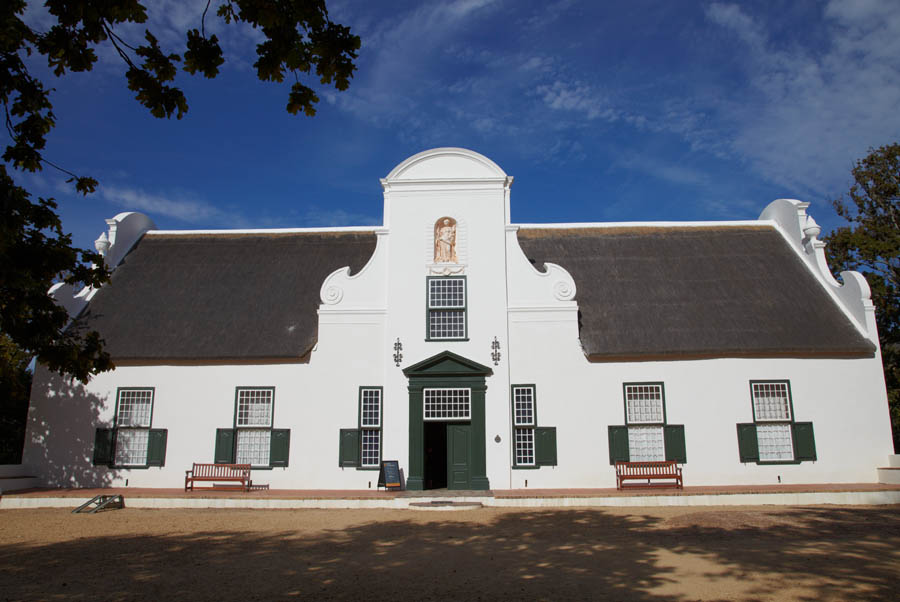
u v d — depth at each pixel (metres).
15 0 6.34
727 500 15.92
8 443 25.03
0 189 6.95
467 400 18.33
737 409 18.00
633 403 18.31
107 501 15.95
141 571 9.26
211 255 22.05
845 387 18.17
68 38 6.17
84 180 7.78
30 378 24.05
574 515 14.45
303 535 12.23
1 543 11.64
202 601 7.65
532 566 9.41
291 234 23.03
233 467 17.59
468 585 8.33
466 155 19.88
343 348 18.80
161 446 18.27
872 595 7.76
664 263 20.97
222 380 18.66
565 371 18.42
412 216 19.58
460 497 16.20
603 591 8.02
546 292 19.03
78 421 18.53
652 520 13.62
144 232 23.30
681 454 17.80
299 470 18.09
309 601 7.61
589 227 22.70
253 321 19.45
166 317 19.61
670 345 18.23
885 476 17.47
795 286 20.00
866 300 18.50
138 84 6.39
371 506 16.03
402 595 7.85
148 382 18.67
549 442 18.02
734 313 19.03
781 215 22.39
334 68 6.16
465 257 19.23
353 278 19.27
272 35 5.91
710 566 9.30
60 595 7.98
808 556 9.90
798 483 17.64
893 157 27.34
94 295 20.36
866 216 28.20
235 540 11.74
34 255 7.68
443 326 18.84
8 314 7.54
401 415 18.19
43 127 7.37
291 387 18.59
